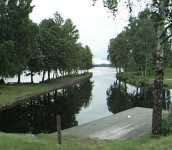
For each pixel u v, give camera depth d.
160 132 20.14
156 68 20.22
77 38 113.25
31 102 53.91
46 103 53.22
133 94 66.75
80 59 130.25
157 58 20.20
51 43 85.50
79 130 23.33
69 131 22.94
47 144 15.03
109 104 51.84
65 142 17.67
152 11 19.73
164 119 21.42
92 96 63.72
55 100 57.12
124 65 126.81
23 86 69.81
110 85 91.38
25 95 55.91
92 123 25.91
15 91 59.56
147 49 92.81
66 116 40.97
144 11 19.97
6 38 63.19
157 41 20.09
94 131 23.03
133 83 92.50
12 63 61.44
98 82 104.38
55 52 86.00
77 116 40.47
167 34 20.45
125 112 31.39
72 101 56.12
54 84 81.81
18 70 64.88
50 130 32.47
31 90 63.53
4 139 15.12
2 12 62.38
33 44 70.12
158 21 19.77
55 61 86.94
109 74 170.25
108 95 65.50
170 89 70.38
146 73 106.88
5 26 62.22
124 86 86.94
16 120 38.25
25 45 65.81
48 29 86.38
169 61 70.50
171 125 20.55
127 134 22.17
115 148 15.91
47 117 40.41
